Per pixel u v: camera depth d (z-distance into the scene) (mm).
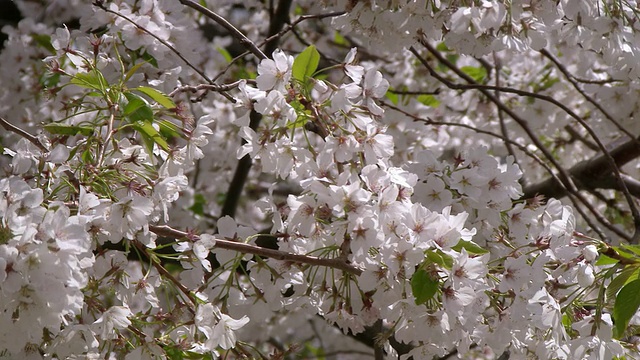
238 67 6766
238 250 3271
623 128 5535
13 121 5859
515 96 6473
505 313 3316
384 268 3174
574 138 6746
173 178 3318
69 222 2770
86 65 3814
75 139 3807
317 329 8539
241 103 3418
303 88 3391
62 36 3789
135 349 3158
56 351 3086
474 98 6527
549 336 3408
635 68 4148
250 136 3375
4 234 2695
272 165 3391
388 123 5801
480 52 4102
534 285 3254
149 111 3459
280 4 5785
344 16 4434
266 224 7902
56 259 2709
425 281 3039
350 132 3291
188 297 3307
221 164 7082
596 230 5113
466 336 3375
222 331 3250
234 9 8211
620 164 6301
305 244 3406
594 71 6543
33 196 2783
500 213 3736
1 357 3059
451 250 3092
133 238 3186
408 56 6715
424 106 5980
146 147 3463
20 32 6137
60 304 2773
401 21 4102
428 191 3648
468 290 3057
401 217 3113
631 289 3213
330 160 3285
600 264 3463
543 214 3768
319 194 3117
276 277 3426
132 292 3307
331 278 3471
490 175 3686
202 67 6633
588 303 3533
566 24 4234
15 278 2672
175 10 4480
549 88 6453
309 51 3361
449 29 4160
